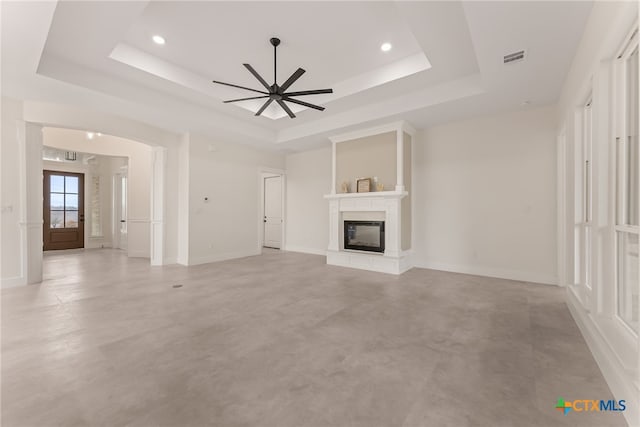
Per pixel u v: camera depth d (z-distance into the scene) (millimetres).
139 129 5043
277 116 5574
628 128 1955
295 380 1755
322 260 6152
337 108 4973
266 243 8336
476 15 2350
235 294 3588
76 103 4039
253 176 6906
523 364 1940
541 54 2875
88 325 2590
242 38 3277
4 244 3846
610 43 1880
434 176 5176
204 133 5645
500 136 4520
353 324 2629
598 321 2047
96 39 2975
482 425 1381
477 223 4738
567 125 3207
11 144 3861
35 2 2121
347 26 3051
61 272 4867
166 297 3459
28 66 3037
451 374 1820
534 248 4250
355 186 5508
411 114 4512
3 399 1553
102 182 8195
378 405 1526
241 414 1456
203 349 2146
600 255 2125
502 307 3092
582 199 2943
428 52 3211
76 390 1640
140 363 1943
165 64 3826
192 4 2721
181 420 1411
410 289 3820
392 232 4926
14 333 2404
